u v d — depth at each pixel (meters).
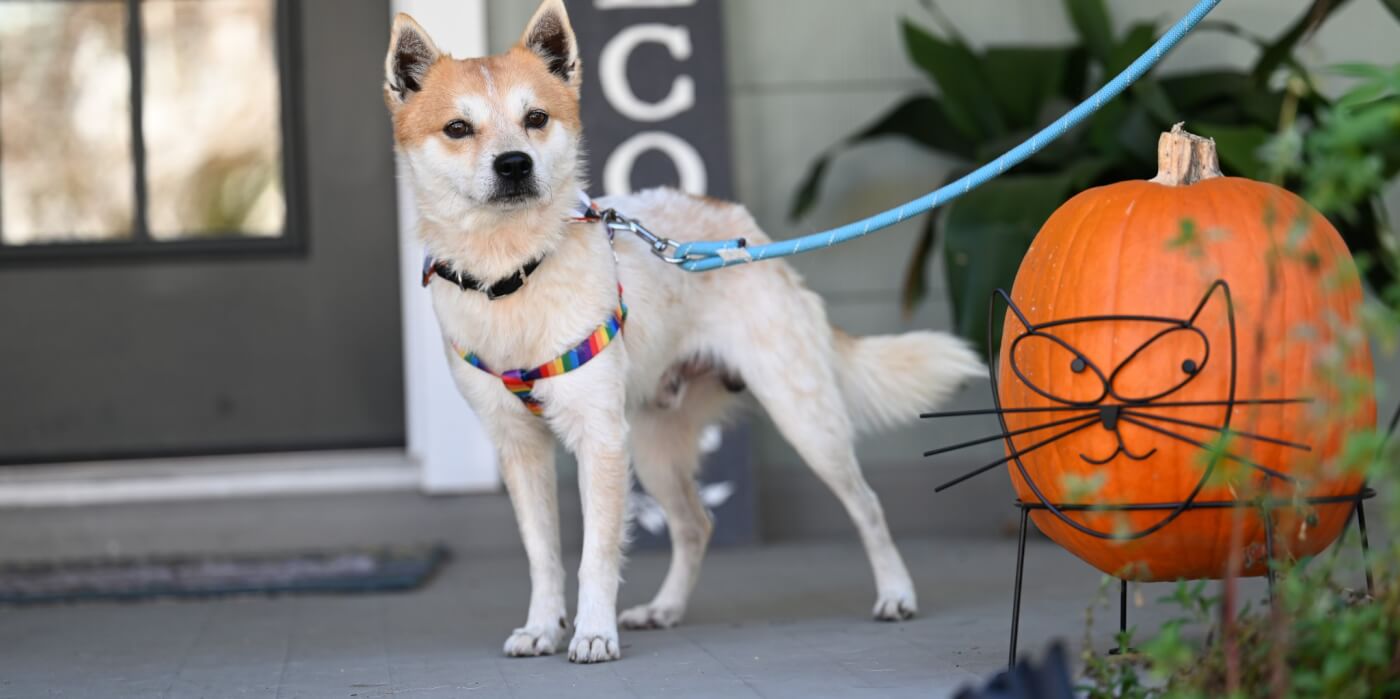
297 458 4.77
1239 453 2.17
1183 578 2.09
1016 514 4.72
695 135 4.62
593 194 4.57
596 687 2.47
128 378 4.76
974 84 4.46
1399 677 1.79
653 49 4.63
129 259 4.76
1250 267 2.21
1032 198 3.94
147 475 4.53
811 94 4.82
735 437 4.54
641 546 4.49
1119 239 2.30
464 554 4.57
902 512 4.75
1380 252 3.60
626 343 2.97
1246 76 4.16
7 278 4.71
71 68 4.75
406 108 2.82
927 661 2.62
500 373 2.82
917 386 3.44
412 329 4.56
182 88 4.79
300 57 4.80
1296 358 2.17
